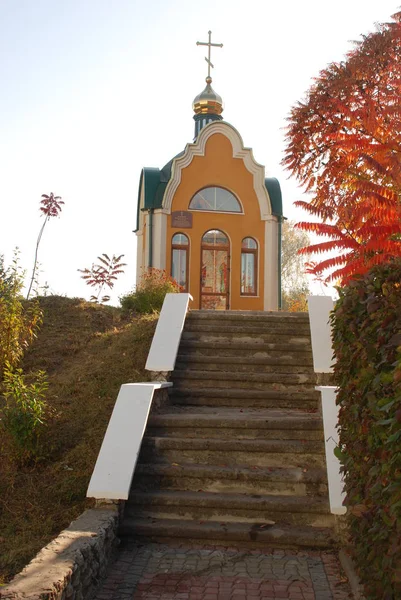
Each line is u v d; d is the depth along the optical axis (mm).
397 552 3416
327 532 5672
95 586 4660
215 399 8539
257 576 4965
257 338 10406
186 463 6691
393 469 3482
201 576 4961
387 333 3850
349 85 8047
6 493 6344
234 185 19672
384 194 7031
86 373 9352
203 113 22969
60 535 4832
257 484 6316
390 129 7480
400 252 6684
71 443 7293
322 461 6633
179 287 16969
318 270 7531
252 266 19750
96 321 12922
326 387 7227
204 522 5914
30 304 13500
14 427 6840
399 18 8164
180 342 9977
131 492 6219
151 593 4629
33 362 10570
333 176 7938
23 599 3520
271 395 8461
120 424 6414
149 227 19250
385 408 3494
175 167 19391
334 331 5516
